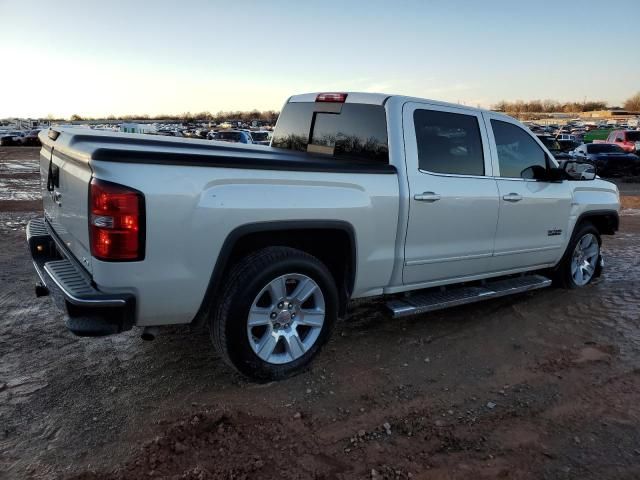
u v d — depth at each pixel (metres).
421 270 4.18
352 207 3.60
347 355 3.96
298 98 5.02
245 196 3.15
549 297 5.48
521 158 4.95
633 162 22.41
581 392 3.47
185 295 3.07
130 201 2.78
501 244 4.75
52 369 3.61
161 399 3.25
